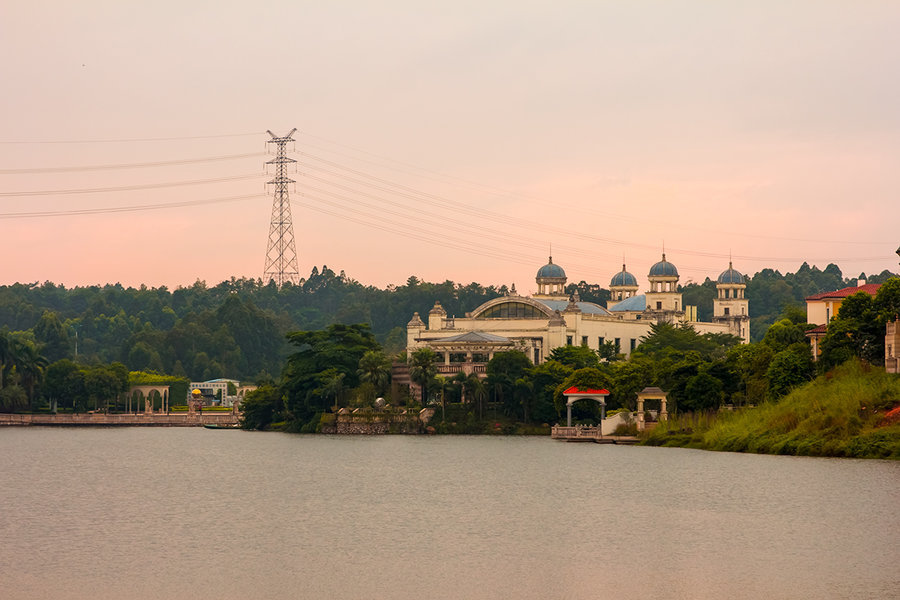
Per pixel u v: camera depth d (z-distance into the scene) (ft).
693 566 318.24
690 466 554.05
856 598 282.77
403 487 499.51
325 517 411.13
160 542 362.94
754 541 349.61
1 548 354.74
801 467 520.83
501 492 474.08
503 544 352.90
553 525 385.70
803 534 357.82
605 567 319.06
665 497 444.55
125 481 543.80
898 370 633.61
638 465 573.33
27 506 449.89
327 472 574.15
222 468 609.42
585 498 449.48
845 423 585.63
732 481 483.92
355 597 291.79
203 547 353.92
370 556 337.52
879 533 357.00
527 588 297.74
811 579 300.81
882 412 589.32
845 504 409.69
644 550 340.59
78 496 482.28
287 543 358.64
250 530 384.06
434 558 333.62
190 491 496.64
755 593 288.92
